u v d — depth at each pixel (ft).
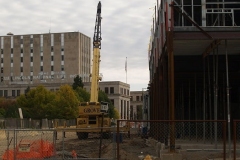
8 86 445.37
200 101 127.13
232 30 66.39
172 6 64.95
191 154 63.52
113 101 453.58
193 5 77.00
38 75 476.54
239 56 89.56
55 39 477.36
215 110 71.51
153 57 121.80
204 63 85.20
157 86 98.12
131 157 69.00
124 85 479.82
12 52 485.56
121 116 459.73
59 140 126.11
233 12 74.18
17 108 246.06
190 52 84.38
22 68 481.05
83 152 81.71
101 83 459.32
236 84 112.37
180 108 134.92
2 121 193.67
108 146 88.12
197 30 66.39
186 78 109.40
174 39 66.18
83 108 132.26
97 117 130.82
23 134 128.26
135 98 547.08
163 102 81.87
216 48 74.95
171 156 58.23
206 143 77.97
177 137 93.50
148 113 157.58
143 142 105.60
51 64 475.31
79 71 473.26
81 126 130.31
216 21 77.05
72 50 472.03
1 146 102.17
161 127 78.84
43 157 57.52
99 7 153.89
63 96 272.31
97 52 147.02
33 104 269.03
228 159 56.65
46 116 263.90
